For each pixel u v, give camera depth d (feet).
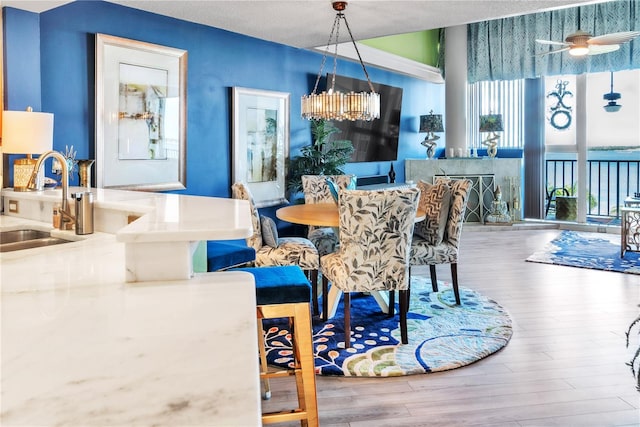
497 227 27.30
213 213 6.17
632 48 24.40
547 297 14.65
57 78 12.12
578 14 25.55
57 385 2.36
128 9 13.65
